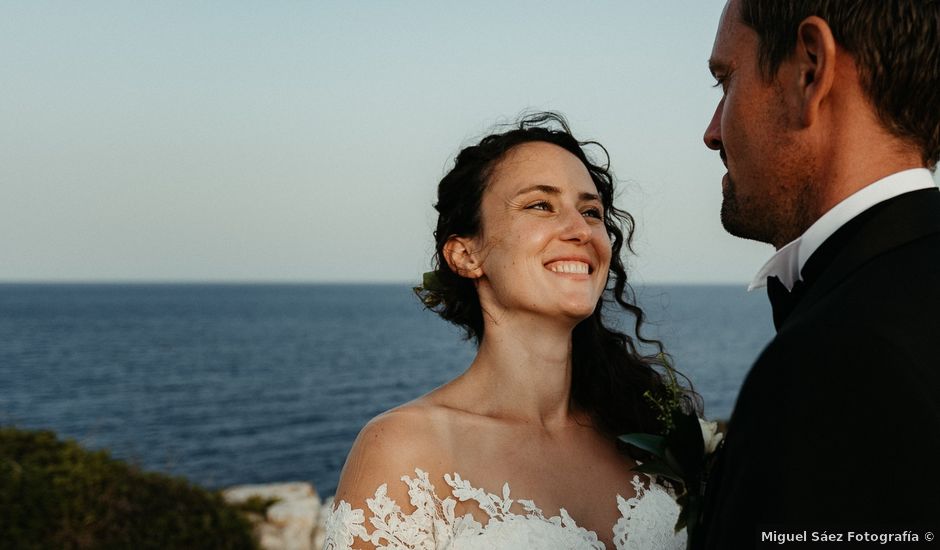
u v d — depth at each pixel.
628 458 2.62
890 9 1.31
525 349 2.47
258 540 7.57
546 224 2.39
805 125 1.39
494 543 2.15
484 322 2.59
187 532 6.56
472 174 2.55
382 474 2.23
